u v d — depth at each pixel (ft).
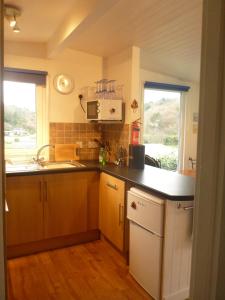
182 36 8.46
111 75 11.13
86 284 7.43
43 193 8.97
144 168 9.59
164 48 9.77
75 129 11.32
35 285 7.36
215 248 2.15
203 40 2.20
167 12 7.03
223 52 2.01
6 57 9.97
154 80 13.82
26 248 9.05
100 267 8.30
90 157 11.68
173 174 8.56
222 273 2.14
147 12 7.13
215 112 2.07
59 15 7.85
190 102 15.23
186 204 6.34
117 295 6.98
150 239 6.70
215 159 2.10
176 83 14.62
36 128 10.92
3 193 2.51
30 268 8.23
